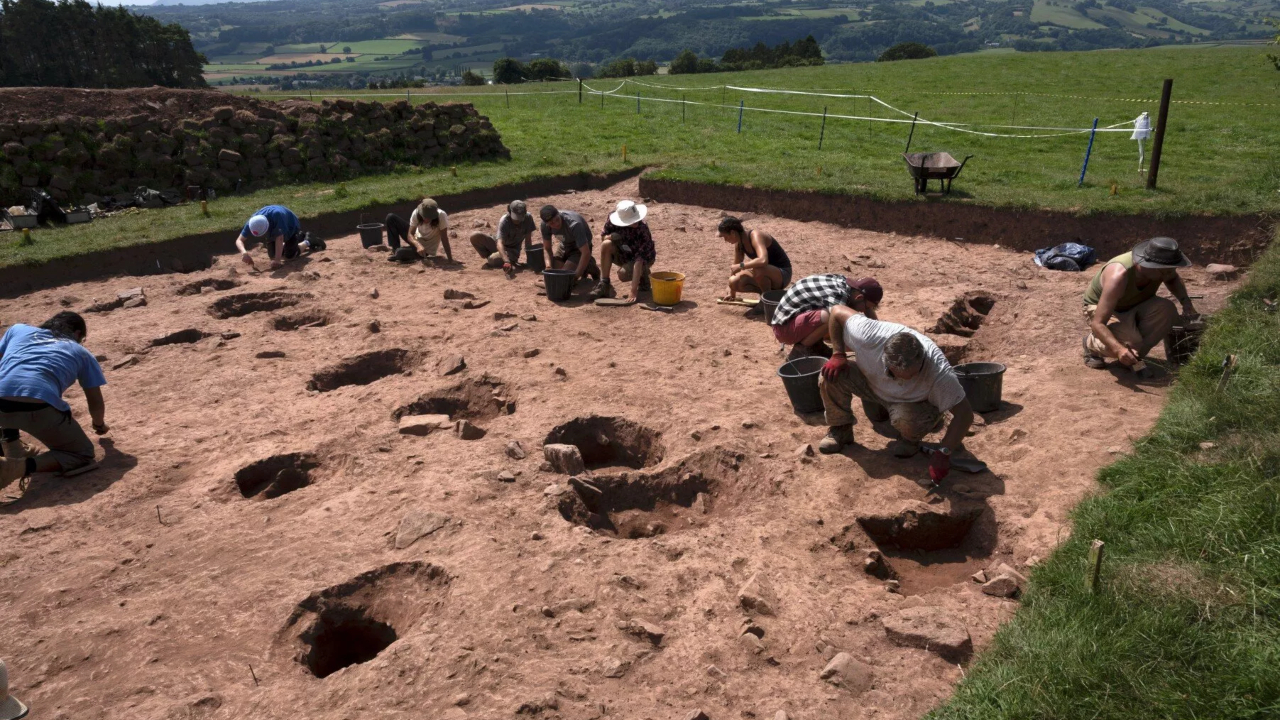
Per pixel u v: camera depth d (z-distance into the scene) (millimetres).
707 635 3715
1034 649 3312
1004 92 23438
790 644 3658
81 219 12328
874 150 16016
